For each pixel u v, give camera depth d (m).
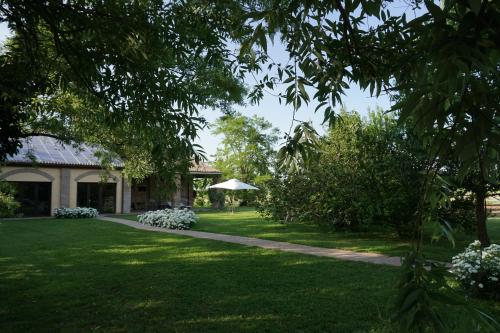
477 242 6.25
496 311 5.05
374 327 4.64
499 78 1.02
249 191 32.72
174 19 3.66
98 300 5.96
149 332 4.71
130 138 5.12
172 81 3.62
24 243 11.93
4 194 5.75
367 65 2.14
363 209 12.55
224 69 4.23
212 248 10.88
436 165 1.21
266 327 4.77
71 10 3.22
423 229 1.24
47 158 23.56
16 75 4.04
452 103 1.08
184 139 3.29
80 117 7.25
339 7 1.67
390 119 12.23
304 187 14.70
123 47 3.46
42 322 5.06
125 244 11.73
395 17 2.15
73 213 22.42
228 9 3.61
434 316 1.05
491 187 7.70
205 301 5.84
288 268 8.05
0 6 3.48
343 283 6.73
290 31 1.89
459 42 0.98
